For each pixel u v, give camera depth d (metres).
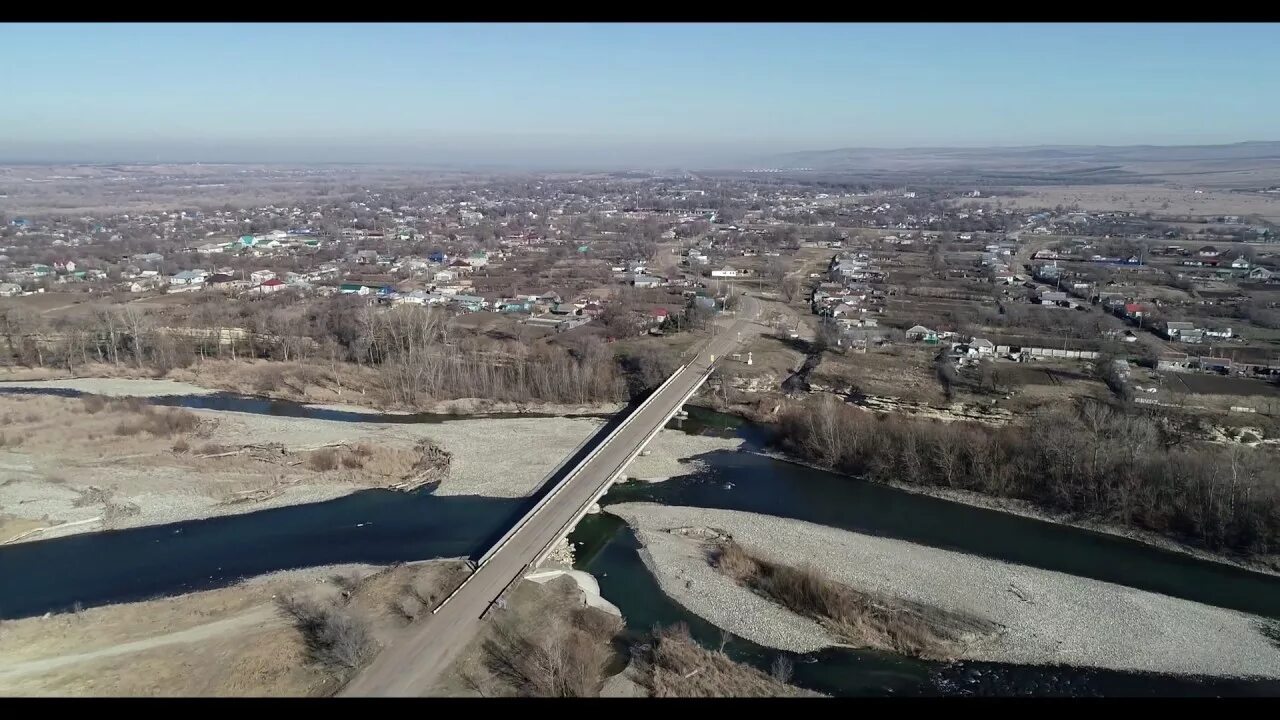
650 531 93.56
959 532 94.06
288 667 63.91
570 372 143.00
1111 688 64.94
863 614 74.94
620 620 74.06
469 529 91.88
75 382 146.88
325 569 82.00
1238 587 81.12
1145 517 93.00
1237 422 113.19
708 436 126.56
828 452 113.81
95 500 97.25
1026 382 135.25
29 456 109.19
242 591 76.94
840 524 96.38
